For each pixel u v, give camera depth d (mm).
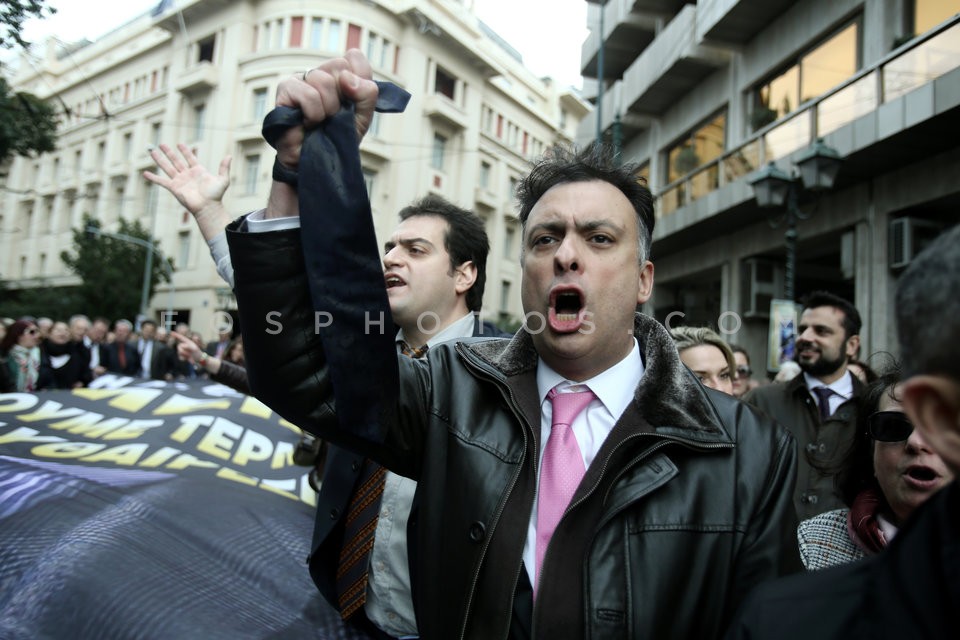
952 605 643
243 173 23812
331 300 1062
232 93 24172
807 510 2719
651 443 1177
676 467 1163
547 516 1191
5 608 1747
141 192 27297
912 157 7664
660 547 1113
